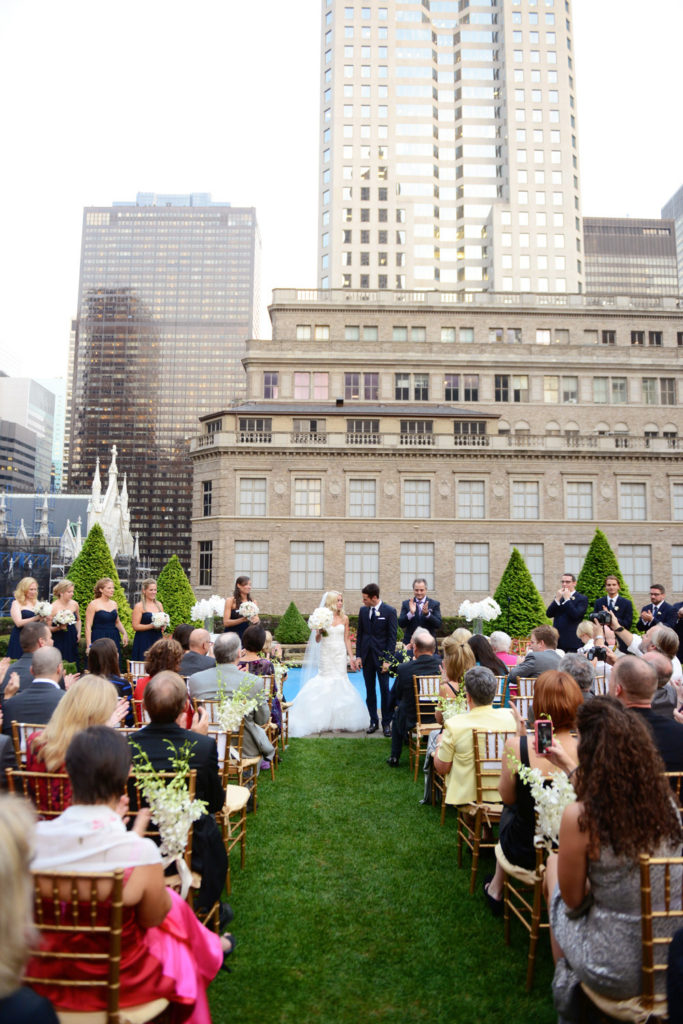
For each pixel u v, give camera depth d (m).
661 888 3.19
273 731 9.67
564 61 95.19
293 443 39.09
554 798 3.81
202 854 4.77
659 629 7.82
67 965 3.00
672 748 4.83
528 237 90.44
